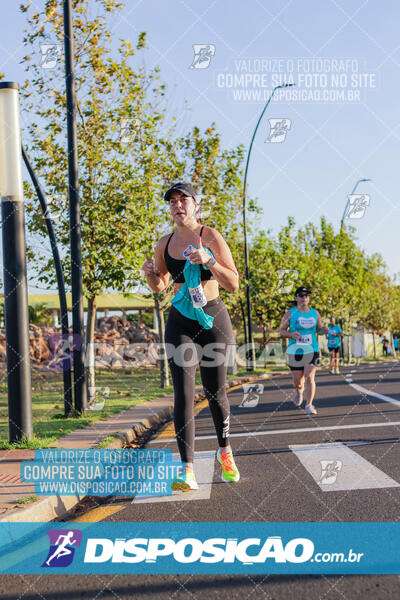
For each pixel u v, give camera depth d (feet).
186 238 16.42
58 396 45.03
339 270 123.85
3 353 67.67
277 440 23.72
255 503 14.55
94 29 37.40
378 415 29.48
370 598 9.20
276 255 91.45
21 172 22.90
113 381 64.08
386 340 175.94
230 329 16.67
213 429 28.50
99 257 38.04
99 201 38.04
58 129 38.17
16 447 21.83
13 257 22.45
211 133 57.21
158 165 44.11
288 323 31.65
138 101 41.22
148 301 63.10
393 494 14.69
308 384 31.42
